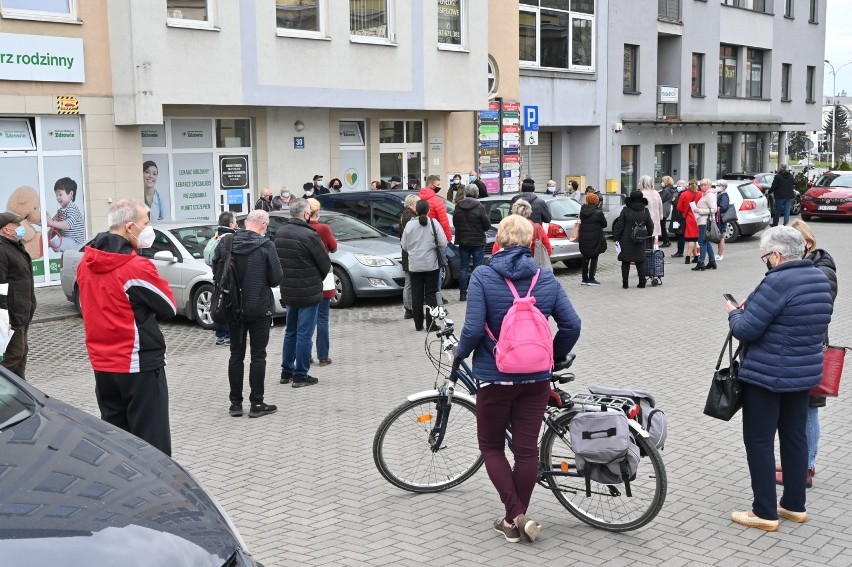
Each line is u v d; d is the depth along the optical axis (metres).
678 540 5.44
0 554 2.95
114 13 17.05
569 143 32.41
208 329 13.23
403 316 13.95
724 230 20.70
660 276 16.72
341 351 11.35
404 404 6.23
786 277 5.37
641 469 5.50
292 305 9.31
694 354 10.76
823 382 6.04
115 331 5.86
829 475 6.56
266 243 8.21
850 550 5.27
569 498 5.75
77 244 17.03
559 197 18.86
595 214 16.80
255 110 20.14
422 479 6.32
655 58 34.34
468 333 5.23
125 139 17.50
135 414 5.98
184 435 7.78
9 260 8.44
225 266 8.11
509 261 5.26
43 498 3.32
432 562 5.15
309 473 6.72
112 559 3.06
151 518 3.36
